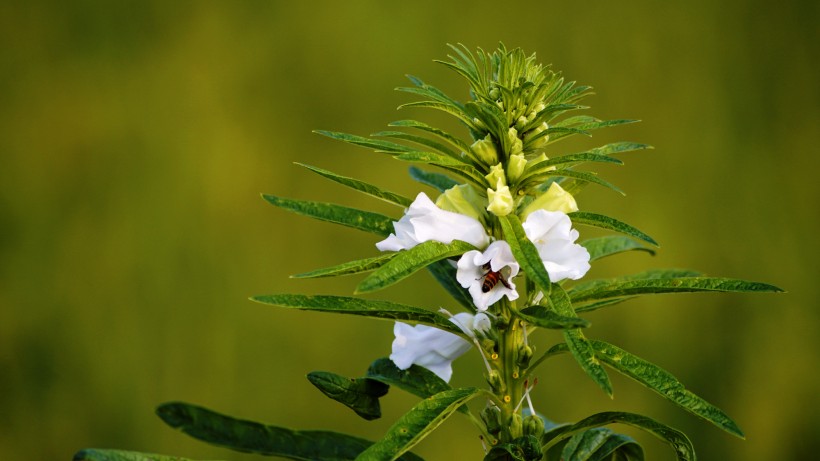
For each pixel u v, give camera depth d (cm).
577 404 743
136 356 790
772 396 784
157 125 836
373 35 841
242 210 821
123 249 812
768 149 834
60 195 823
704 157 827
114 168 830
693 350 781
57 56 847
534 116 255
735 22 845
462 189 256
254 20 851
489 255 240
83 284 807
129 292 805
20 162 830
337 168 830
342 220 265
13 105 836
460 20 841
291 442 254
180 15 851
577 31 839
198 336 792
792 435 780
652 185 822
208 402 779
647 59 836
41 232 816
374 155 829
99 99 842
